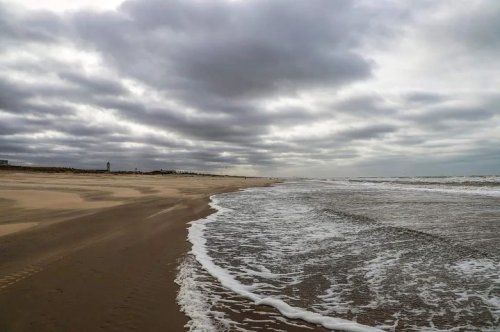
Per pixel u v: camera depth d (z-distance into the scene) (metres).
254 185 45.56
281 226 11.60
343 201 20.22
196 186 36.88
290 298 5.42
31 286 5.45
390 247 8.55
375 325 4.54
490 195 23.91
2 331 3.98
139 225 10.99
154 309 4.76
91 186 30.69
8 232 9.46
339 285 6.00
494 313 4.85
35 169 69.31
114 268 6.50
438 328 4.45
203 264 7.04
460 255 7.74
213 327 4.32
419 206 16.98
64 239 8.73
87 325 4.20
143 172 92.12
